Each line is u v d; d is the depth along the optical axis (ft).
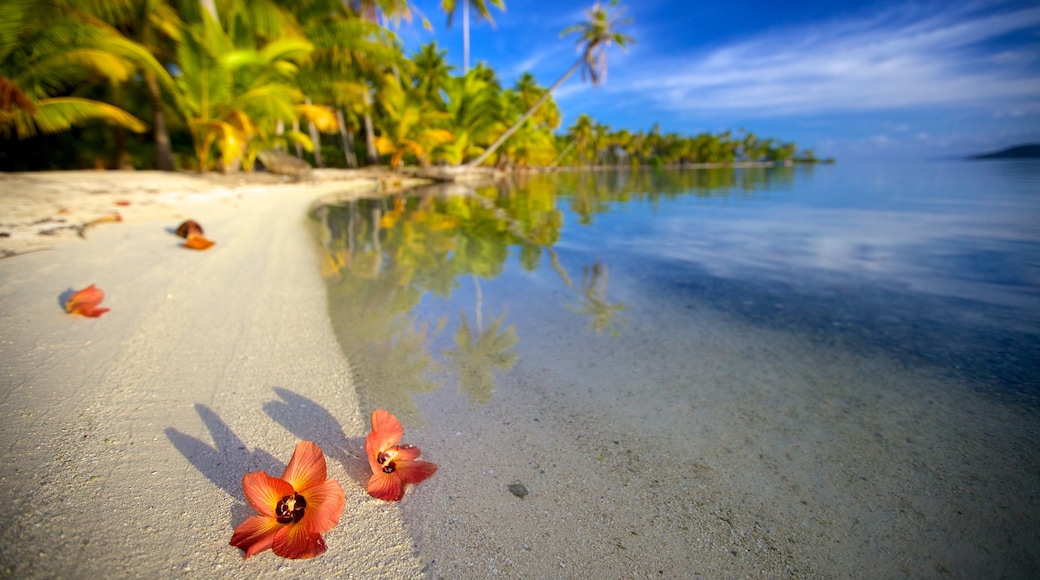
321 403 2.14
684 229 8.14
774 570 1.45
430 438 1.96
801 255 5.85
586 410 2.22
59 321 2.64
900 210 10.94
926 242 6.64
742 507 1.68
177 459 1.68
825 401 2.35
